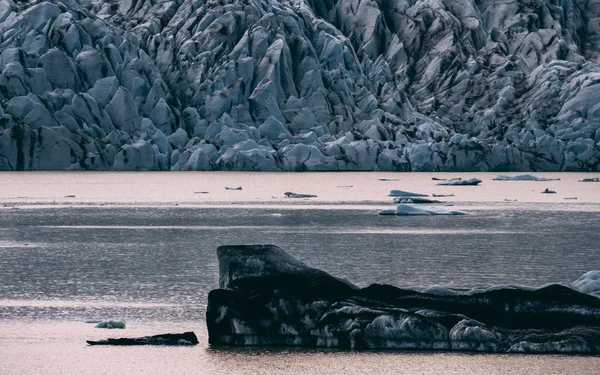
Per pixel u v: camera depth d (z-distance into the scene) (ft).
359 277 302.04
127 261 343.46
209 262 340.18
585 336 199.72
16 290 276.62
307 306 209.36
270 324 208.44
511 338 200.85
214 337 209.26
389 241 416.87
